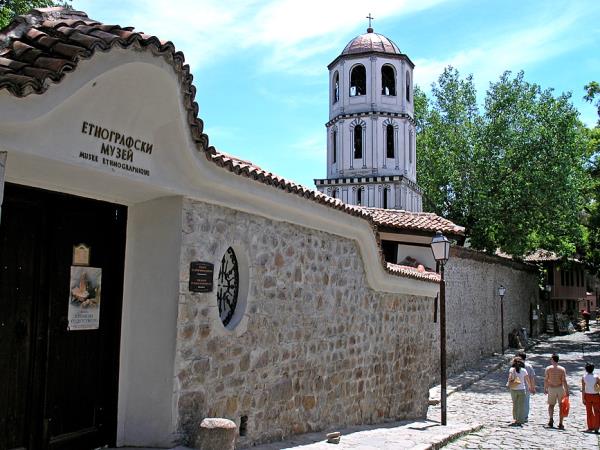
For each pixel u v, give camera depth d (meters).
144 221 6.23
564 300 52.91
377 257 10.47
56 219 5.53
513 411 14.08
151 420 5.93
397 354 11.75
